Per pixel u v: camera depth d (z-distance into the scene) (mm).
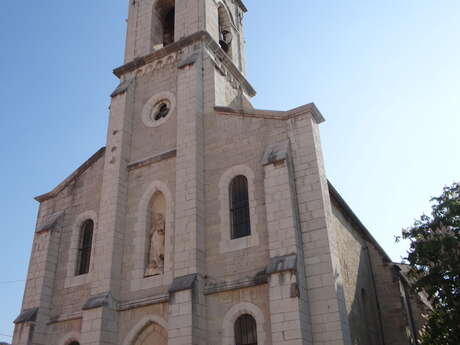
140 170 25719
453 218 23109
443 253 22203
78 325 23297
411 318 28734
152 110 27688
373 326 25453
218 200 22438
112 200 24719
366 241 29359
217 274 20672
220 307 19891
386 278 27812
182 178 23156
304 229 19703
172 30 33844
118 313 22219
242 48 35531
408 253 23781
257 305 19078
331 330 17547
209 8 30531
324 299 18125
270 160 20875
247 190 22172
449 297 21766
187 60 26953
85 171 27906
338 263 19422
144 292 22109
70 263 25406
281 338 17281
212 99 25594
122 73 30281
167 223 23156
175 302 19734
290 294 17719
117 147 26453
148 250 23578
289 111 22328
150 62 29469
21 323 23688
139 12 33000
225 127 24141
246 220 21609
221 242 21297
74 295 24328
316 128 22141
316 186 20234
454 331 21719
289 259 18578
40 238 26250
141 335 21547
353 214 27109
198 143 24016
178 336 19062
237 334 19344
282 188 20141
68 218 27047
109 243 23500
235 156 23031
